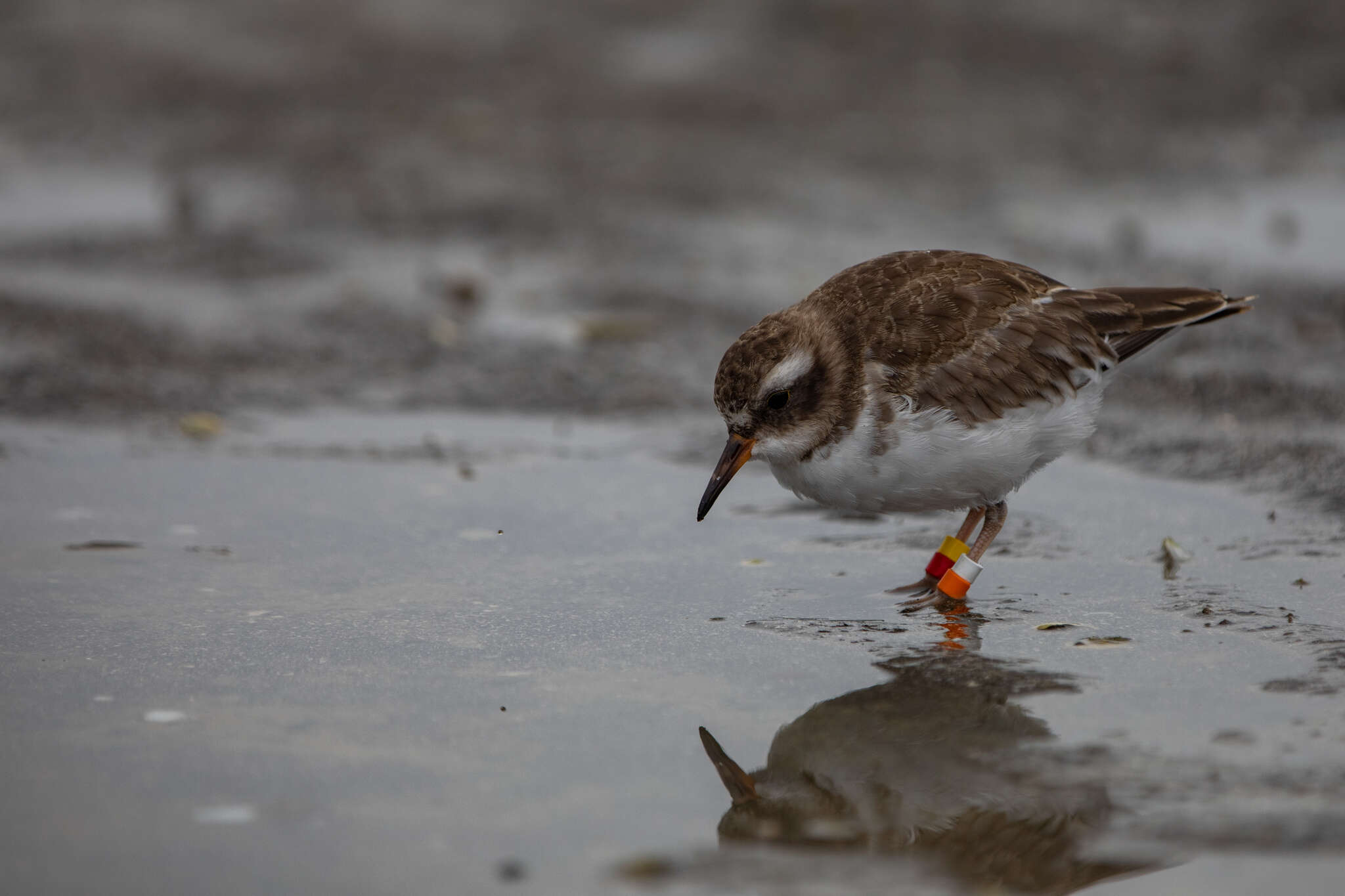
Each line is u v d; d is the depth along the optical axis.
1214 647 8.43
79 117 27.61
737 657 8.46
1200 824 6.32
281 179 23.91
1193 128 26.89
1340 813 6.36
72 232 21.05
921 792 6.74
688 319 17.78
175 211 21.89
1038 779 6.80
